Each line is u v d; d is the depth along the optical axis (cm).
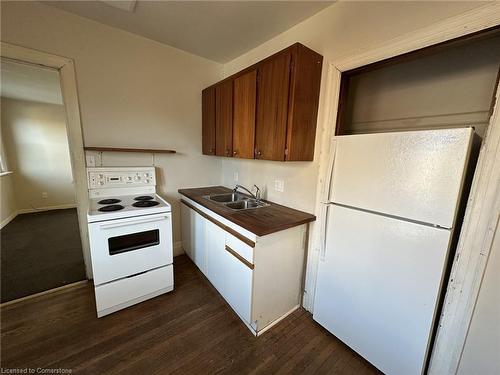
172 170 260
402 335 123
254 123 184
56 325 166
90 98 198
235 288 174
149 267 192
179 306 192
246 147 196
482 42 114
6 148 393
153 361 142
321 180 171
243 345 156
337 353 152
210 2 157
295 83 148
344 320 152
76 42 184
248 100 188
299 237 178
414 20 117
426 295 112
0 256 266
